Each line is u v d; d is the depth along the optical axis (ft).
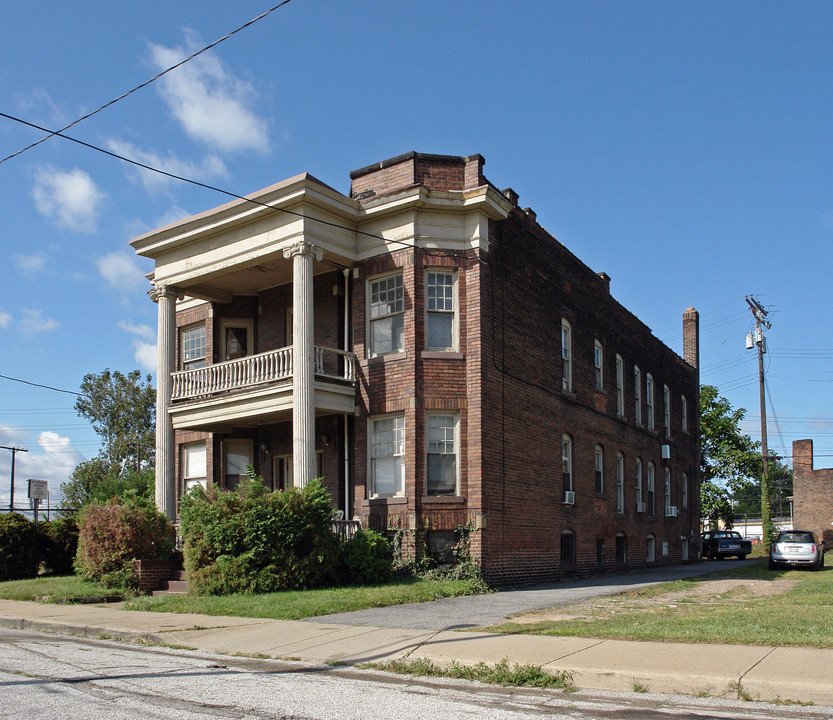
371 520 62.90
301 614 44.06
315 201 62.95
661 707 24.39
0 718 23.02
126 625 42.37
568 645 32.86
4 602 56.18
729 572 86.94
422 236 64.44
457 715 23.18
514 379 68.13
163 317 71.67
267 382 64.85
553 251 78.84
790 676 25.94
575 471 79.15
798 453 168.86
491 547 62.13
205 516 53.52
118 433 176.35
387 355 64.39
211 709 24.08
